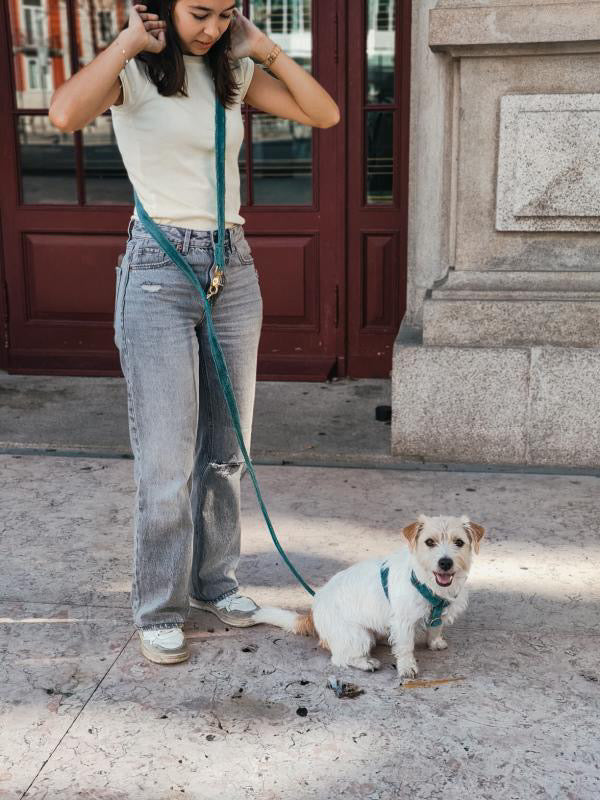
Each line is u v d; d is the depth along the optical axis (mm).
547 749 2322
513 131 4066
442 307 4227
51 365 5855
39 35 5457
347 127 5383
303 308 5688
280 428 4820
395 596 2598
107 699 2551
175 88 2471
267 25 5320
